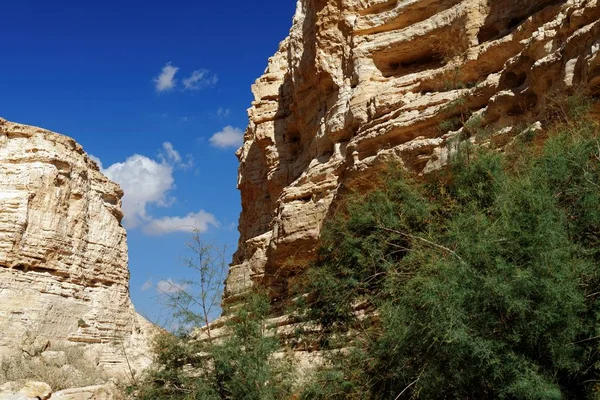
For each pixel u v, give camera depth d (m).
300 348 17.53
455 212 13.45
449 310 9.99
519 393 9.59
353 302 15.85
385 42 24.59
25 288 32.78
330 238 16.28
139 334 38.41
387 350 12.38
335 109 25.25
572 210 11.40
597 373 9.89
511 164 14.08
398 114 21.38
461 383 10.62
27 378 25.20
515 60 17.94
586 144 11.57
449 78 21.39
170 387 16.75
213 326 18.41
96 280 36.78
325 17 26.61
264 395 14.80
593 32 14.80
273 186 31.83
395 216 14.88
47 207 34.81
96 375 29.16
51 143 36.56
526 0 21.12
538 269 9.88
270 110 33.66
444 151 17.80
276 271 24.59
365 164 20.33
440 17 23.47
